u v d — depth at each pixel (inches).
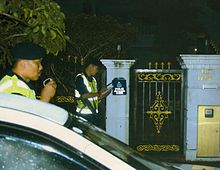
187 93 357.4
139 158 126.6
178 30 701.9
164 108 367.9
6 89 160.2
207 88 355.3
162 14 717.3
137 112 370.6
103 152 103.7
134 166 111.0
